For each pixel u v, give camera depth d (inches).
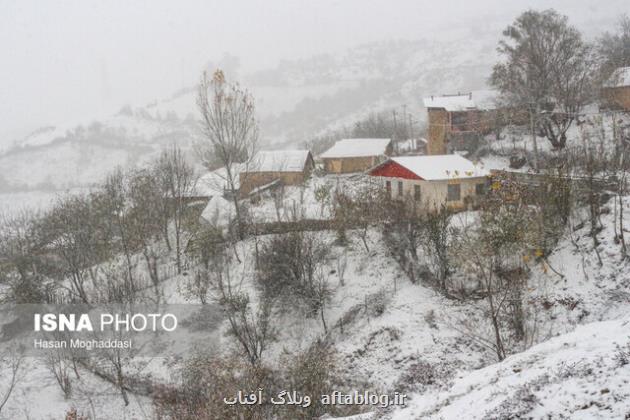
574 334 728.3
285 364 1184.8
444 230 1343.5
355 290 1445.6
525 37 2222.0
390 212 1528.1
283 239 1472.7
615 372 545.0
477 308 1258.6
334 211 1678.2
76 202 1844.2
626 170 1555.1
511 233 1214.9
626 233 1211.9
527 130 2316.7
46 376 1366.9
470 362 1139.3
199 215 1847.9
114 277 1514.5
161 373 1283.2
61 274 1701.5
